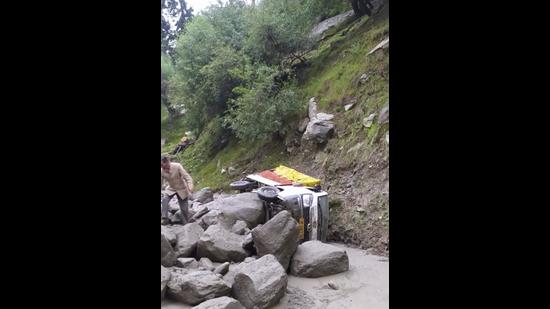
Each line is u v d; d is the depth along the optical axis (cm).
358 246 783
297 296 534
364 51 1088
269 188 754
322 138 1002
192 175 1417
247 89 1198
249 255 630
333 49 1217
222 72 1329
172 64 2050
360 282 588
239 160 1277
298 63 1269
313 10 1330
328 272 609
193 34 1487
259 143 1252
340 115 1014
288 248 604
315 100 1109
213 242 599
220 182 1262
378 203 798
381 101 930
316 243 648
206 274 494
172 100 1722
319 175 958
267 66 1209
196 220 802
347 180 888
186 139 1622
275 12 1263
